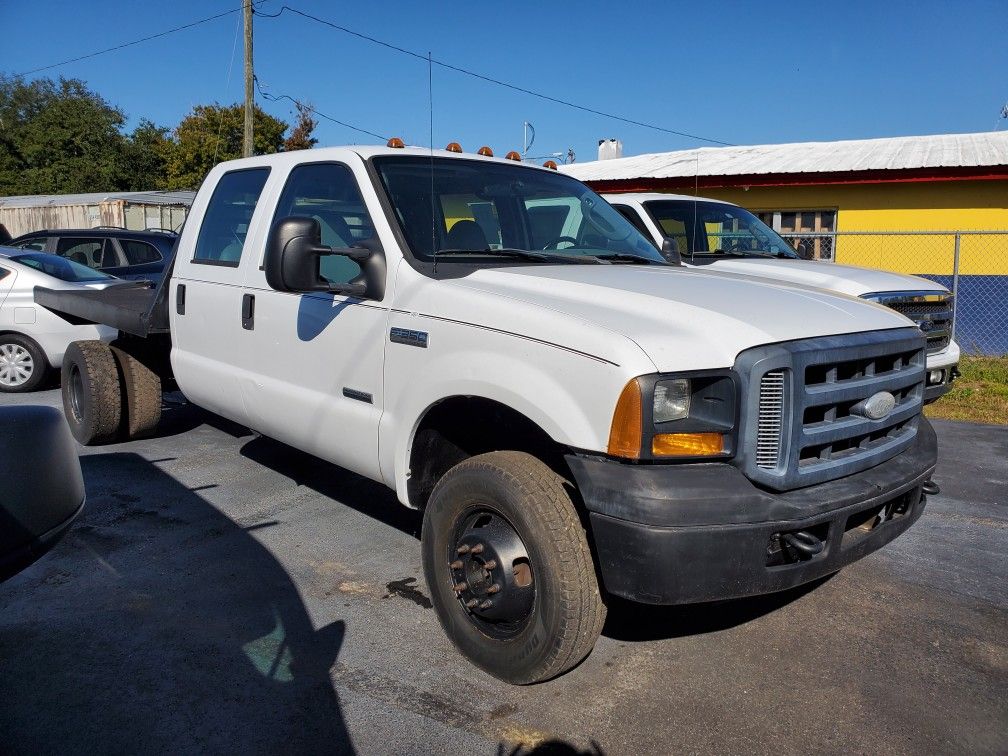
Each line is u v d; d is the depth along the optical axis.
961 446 6.89
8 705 3.03
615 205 8.02
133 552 4.42
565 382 2.92
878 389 3.23
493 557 3.09
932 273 13.14
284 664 3.34
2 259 8.82
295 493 5.38
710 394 2.81
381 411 3.73
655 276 3.65
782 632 3.69
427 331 3.45
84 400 6.18
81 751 2.78
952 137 16.38
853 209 13.49
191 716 2.99
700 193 14.31
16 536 2.13
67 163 46.50
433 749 2.83
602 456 2.86
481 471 3.13
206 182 5.32
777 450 2.88
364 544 4.57
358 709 3.04
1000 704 3.14
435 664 3.35
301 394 4.21
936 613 3.89
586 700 3.13
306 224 3.58
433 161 4.28
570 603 2.90
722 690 3.21
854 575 4.32
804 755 2.83
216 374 4.89
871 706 3.12
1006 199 12.61
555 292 3.33
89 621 3.67
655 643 3.59
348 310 3.89
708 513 2.71
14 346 8.63
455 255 3.79
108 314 6.01
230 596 3.93
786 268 7.22
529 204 4.48
